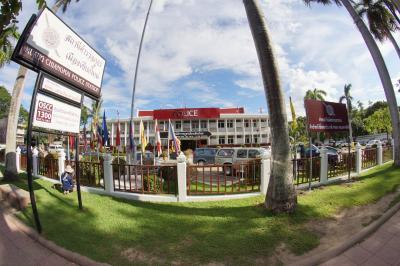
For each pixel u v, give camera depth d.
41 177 10.15
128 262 3.44
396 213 5.31
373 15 12.07
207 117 36.69
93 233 4.38
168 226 4.69
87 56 5.84
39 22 4.32
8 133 9.80
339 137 49.97
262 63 5.37
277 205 5.11
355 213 5.18
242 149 13.07
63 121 5.22
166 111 36.75
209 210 5.70
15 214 5.41
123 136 38.09
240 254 3.63
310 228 4.47
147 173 7.03
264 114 38.25
